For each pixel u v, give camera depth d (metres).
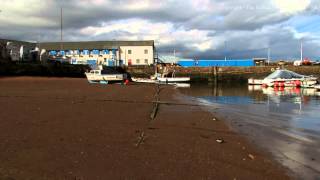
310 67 90.06
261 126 16.52
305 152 11.38
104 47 106.94
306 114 21.55
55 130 12.73
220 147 11.35
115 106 21.88
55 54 103.06
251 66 94.38
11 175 7.79
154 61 110.31
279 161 10.05
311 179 8.53
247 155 10.48
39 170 8.20
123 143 11.13
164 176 8.14
